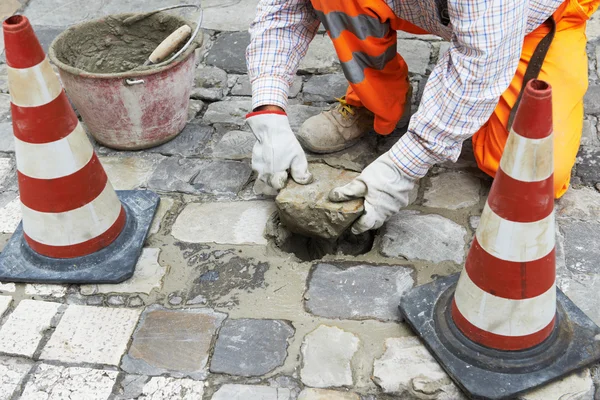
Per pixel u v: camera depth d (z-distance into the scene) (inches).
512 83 94.4
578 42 97.0
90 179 87.4
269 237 96.0
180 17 111.5
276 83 95.5
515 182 65.9
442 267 89.7
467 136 81.7
